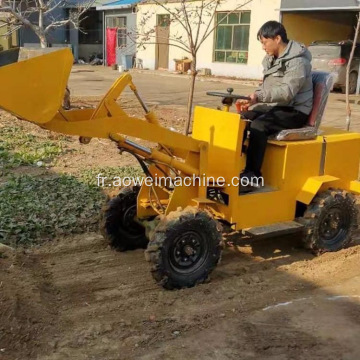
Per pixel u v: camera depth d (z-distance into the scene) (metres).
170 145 4.69
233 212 5.01
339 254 5.60
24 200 6.57
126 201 5.38
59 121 4.10
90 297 4.57
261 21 22.20
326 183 5.52
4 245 5.20
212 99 16.38
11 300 4.07
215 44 24.81
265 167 5.34
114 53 30.59
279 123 5.24
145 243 5.57
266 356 3.80
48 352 3.75
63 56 3.86
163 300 4.51
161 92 17.95
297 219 5.47
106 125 4.35
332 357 3.81
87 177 7.64
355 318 4.34
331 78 5.39
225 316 4.30
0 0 12.02
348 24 23.69
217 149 5.03
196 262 4.75
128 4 27.69
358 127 12.20
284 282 4.96
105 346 3.85
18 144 9.51
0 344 3.72
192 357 3.76
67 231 5.85
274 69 5.17
